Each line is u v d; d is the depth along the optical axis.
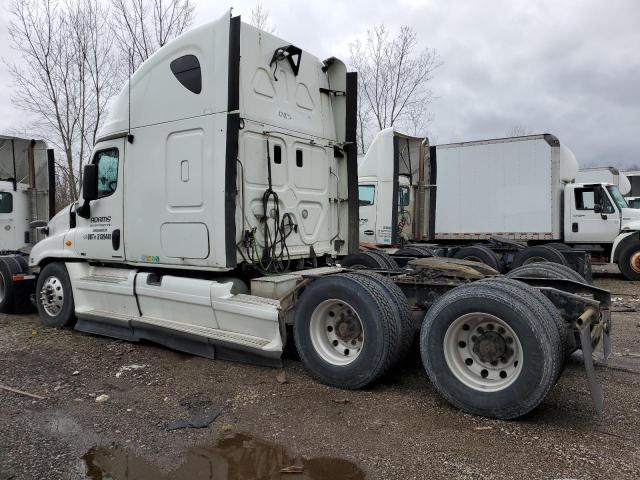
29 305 8.40
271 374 4.98
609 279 13.30
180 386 4.70
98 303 6.55
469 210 14.05
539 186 13.18
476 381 3.96
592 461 3.22
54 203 10.06
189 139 5.35
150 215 5.78
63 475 3.15
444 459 3.28
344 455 3.37
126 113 6.04
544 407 4.12
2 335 6.74
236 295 5.19
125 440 3.62
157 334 5.82
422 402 4.26
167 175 5.58
